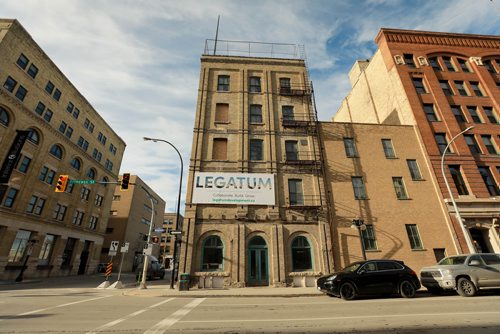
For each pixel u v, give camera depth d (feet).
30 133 94.68
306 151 71.67
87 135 128.77
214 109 74.23
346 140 75.41
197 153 67.31
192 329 20.79
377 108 97.96
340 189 68.08
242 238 59.67
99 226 138.62
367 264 39.63
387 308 29.43
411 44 92.79
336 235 63.21
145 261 58.13
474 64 90.79
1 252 83.35
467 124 80.23
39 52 96.58
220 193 63.05
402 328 20.39
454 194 69.05
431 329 19.89
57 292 50.83
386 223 65.00
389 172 71.31
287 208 63.77
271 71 82.64
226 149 69.67
